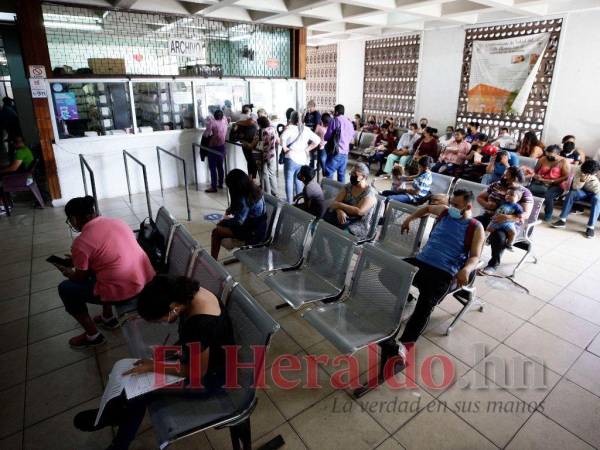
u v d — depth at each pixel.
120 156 6.00
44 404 2.20
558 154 5.25
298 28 7.36
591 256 4.11
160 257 2.87
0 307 3.11
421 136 7.19
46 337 2.76
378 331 2.17
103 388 2.31
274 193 5.80
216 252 3.47
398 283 2.17
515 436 2.00
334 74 10.60
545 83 6.44
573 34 5.96
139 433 2.00
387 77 9.09
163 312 1.66
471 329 2.86
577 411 2.16
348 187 3.48
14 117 7.72
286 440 1.98
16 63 7.78
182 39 6.30
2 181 5.10
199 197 6.06
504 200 3.60
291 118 5.79
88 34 5.59
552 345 2.70
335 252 2.59
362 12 6.13
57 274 3.64
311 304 3.15
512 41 6.65
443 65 7.81
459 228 2.58
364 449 1.93
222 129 6.08
